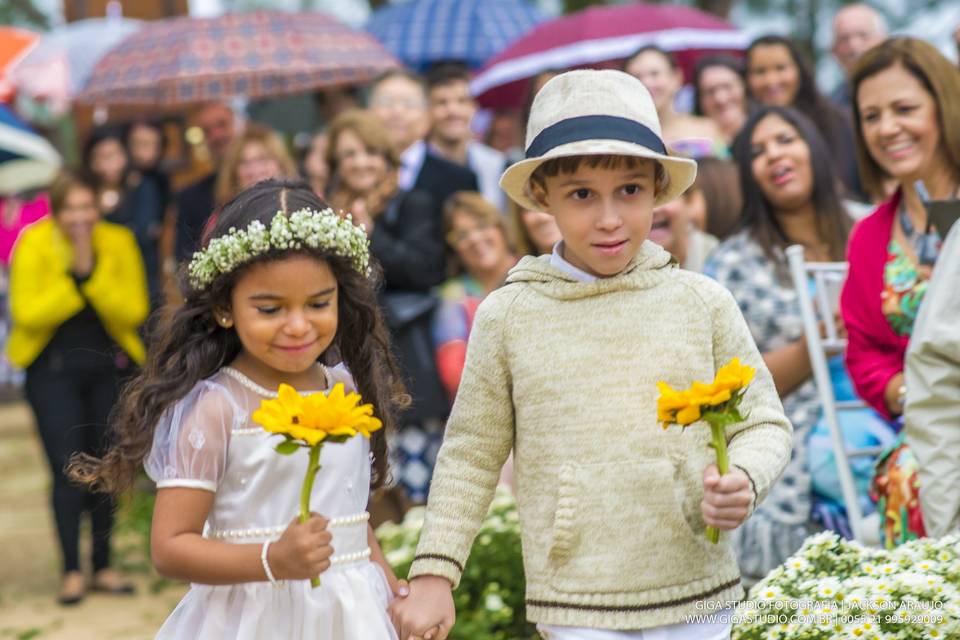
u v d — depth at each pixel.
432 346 9.48
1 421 20.78
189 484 4.50
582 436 4.58
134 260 10.52
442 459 4.87
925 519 5.61
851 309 6.45
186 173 16.30
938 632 4.90
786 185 7.42
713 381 4.43
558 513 4.57
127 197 13.06
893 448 6.21
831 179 7.53
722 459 4.23
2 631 9.40
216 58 12.98
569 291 4.68
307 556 4.21
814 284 7.21
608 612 4.54
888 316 6.28
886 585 5.03
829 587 5.08
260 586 4.58
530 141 4.71
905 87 6.30
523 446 4.73
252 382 4.68
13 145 14.77
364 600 4.67
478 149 12.21
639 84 4.73
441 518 4.77
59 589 10.66
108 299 10.16
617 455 4.56
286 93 13.88
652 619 4.53
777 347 7.16
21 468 16.47
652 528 4.55
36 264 10.10
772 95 10.45
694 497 4.61
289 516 4.60
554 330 4.67
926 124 6.28
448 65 11.91
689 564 4.59
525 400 4.69
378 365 5.02
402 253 9.40
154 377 4.70
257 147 10.35
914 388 5.63
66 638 9.18
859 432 6.85
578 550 4.58
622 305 4.64
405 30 16.84
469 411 4.84
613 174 4.52
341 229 4.61
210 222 5.11
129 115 18.17
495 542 7.31
